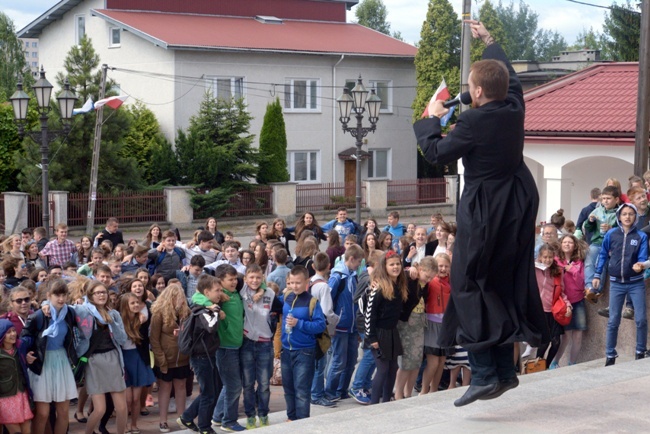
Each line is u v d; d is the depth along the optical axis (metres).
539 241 12.27
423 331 9.68
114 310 9.40
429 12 48.00
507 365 4.84
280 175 39.59
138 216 34.78
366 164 46.94
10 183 34.41
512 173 4.55
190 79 40.66
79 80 33.34
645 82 15.24
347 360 10.76
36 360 8.83
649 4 15.16
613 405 5.42
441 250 13.09
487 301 4.59
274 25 46.91
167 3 45.09
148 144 38.72
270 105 39.59
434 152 4.49
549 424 4.97
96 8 44.25
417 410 5.38
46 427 9.30
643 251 9.66
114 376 9.37
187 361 10.25
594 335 10.96
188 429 9.63
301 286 9.10
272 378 12.21
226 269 9.03
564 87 23.88
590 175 22.75
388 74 47.41
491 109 4.42
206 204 36.34
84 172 33.59
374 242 13.72
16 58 68.00
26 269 12.45
